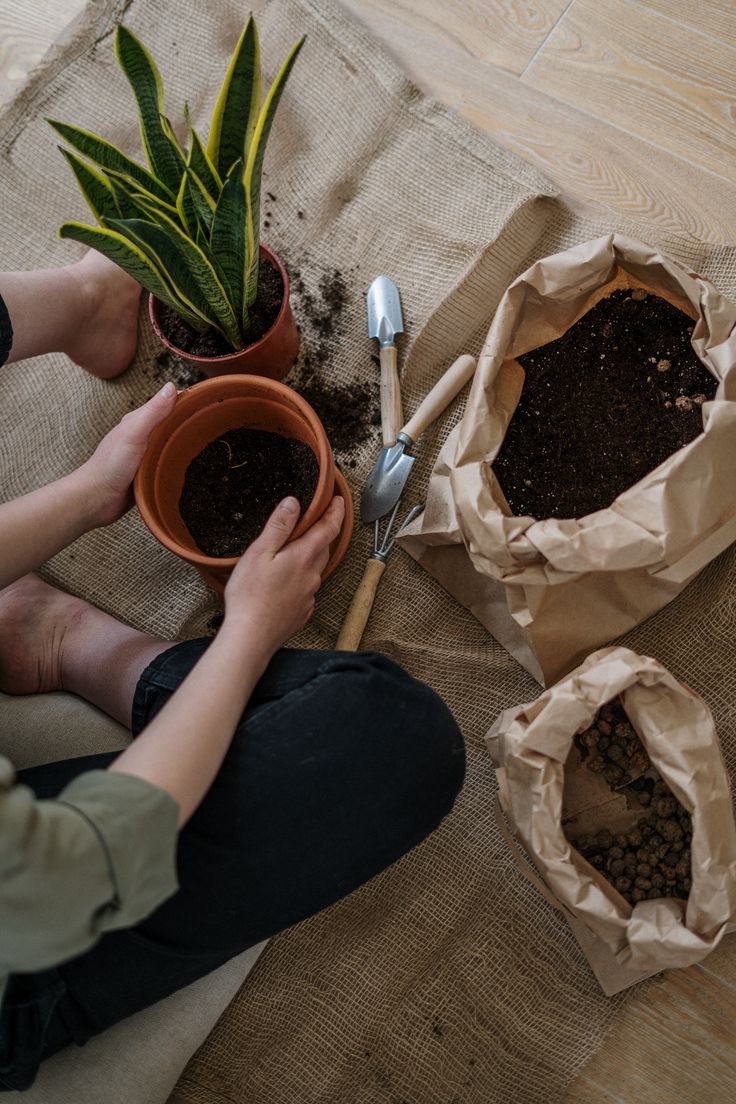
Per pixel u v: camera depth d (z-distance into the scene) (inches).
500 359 38.4
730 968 42.0
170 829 26.0
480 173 46.8
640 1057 42.0
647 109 47.6
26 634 43.2
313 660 35.2
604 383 42.4
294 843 32.4
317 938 43.7
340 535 42.9
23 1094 37.4
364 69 47.9
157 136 35.3
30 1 51.1
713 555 38.8
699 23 47.5
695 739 37.3
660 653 43.6
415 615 45.8
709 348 37.5
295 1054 42.8
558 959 43.0
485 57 48.9
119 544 47.0
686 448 35.7
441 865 44.0
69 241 49.1
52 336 42.6
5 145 49.5
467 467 37.4
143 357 47.9
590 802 41.9
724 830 36.9
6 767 24.2
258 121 32.4
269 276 41.9
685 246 45.3
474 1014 43.0
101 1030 35.9
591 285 39.5
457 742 35.2
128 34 31.2
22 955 24.5
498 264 46.0
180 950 33.2
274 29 48.5
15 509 36.1
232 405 40.2
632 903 40.5
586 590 40.1
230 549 41.2
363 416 46.6
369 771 32.6
